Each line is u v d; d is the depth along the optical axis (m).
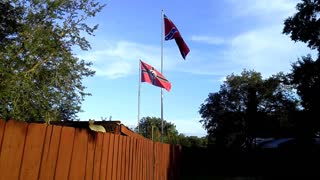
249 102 66.00
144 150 12.89
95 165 8.50
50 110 12.08
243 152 37.66
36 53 11.30
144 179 12.83
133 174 11.41
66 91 12.72
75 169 7.51
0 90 10.02
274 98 66.19
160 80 16.48
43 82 11.84
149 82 16.52
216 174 32.91
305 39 37.91
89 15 13.15
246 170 36.28
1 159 5.39
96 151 8.55
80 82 13.20
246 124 66.06
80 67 13.02
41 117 11.84
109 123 17.14
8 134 5.54
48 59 11.80
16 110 10.43
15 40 11.71
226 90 69.25
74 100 13.10
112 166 9.57
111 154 9.50
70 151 7.29
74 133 7.43
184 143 82.56
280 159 36.22
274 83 65.88
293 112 41.53
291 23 38.69
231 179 28.61
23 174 5.86
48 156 6.52
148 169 13.48
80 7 12.92
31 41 11.28
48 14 12.09
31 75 11.23
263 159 36.91
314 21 37.38
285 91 66.25
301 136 40.38
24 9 12.14
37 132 6.20
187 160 35.00
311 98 38.34
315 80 38.88
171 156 18.33
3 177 5.44
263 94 66.38
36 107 11.66
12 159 5.62
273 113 66.19
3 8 11.62
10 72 10.36
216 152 37.06
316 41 37.62
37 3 12.05
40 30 11.74
